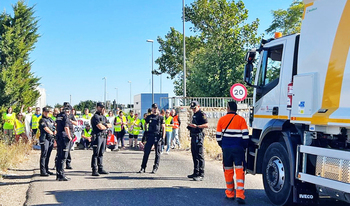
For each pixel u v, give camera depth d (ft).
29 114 51.37
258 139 23.39
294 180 18.81
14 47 69.05
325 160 16.94
